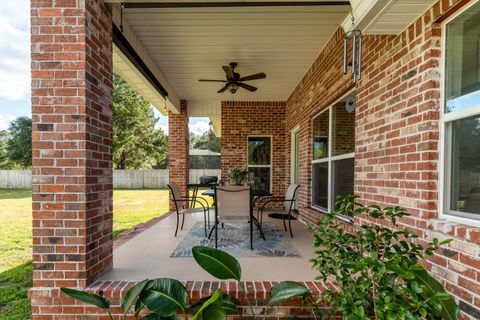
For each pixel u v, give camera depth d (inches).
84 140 84.4
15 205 357.4
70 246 84.0
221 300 67.9
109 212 100.6
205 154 776.3
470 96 66.8
